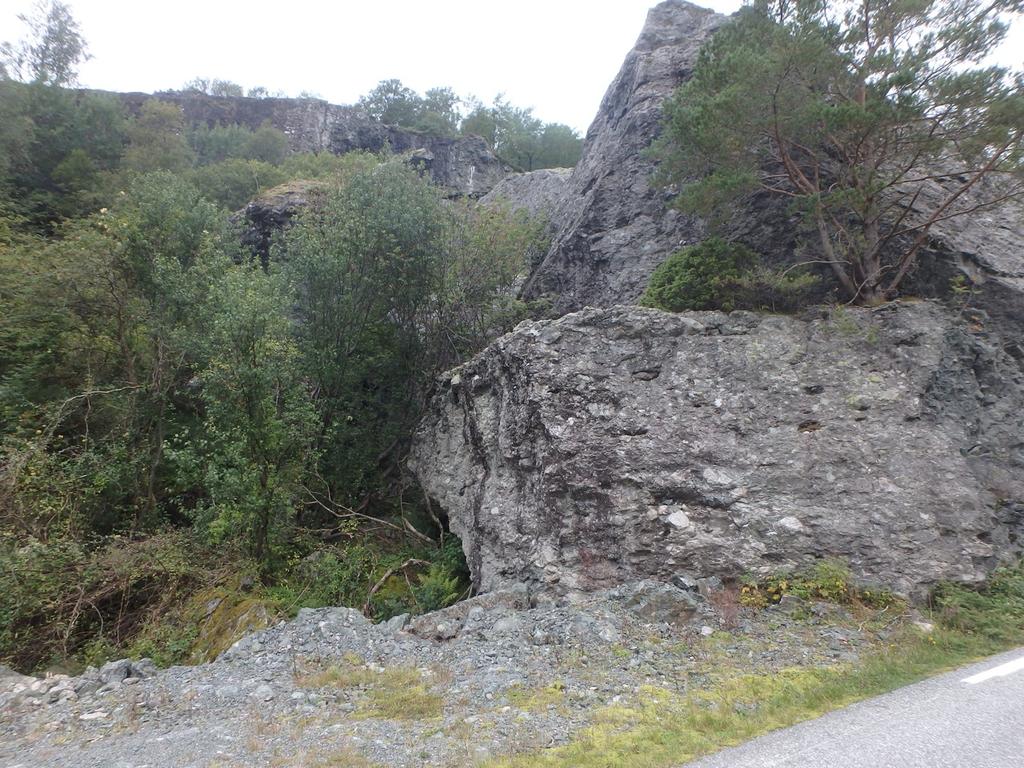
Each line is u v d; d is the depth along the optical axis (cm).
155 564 1190
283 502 1263
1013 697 523
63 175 2645
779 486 923
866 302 1126
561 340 1105
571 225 2075
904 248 1185
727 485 932
